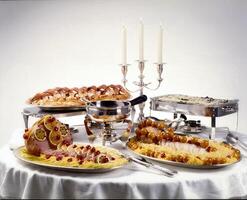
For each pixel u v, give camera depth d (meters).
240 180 1.96
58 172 1.95
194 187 1.86
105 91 2.83
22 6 4.62
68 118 3.71
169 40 4.33
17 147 2.31
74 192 1.85
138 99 2.56
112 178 1.87
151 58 4.40
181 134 2.36
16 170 2.01
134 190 1.81
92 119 2.28
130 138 2.32
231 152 2.08
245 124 4.25
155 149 2.10
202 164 1.94
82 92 2.81
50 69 4.66
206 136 2.55
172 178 1.87
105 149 2.11
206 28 4.22
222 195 1.89
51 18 4.57
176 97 2.84
